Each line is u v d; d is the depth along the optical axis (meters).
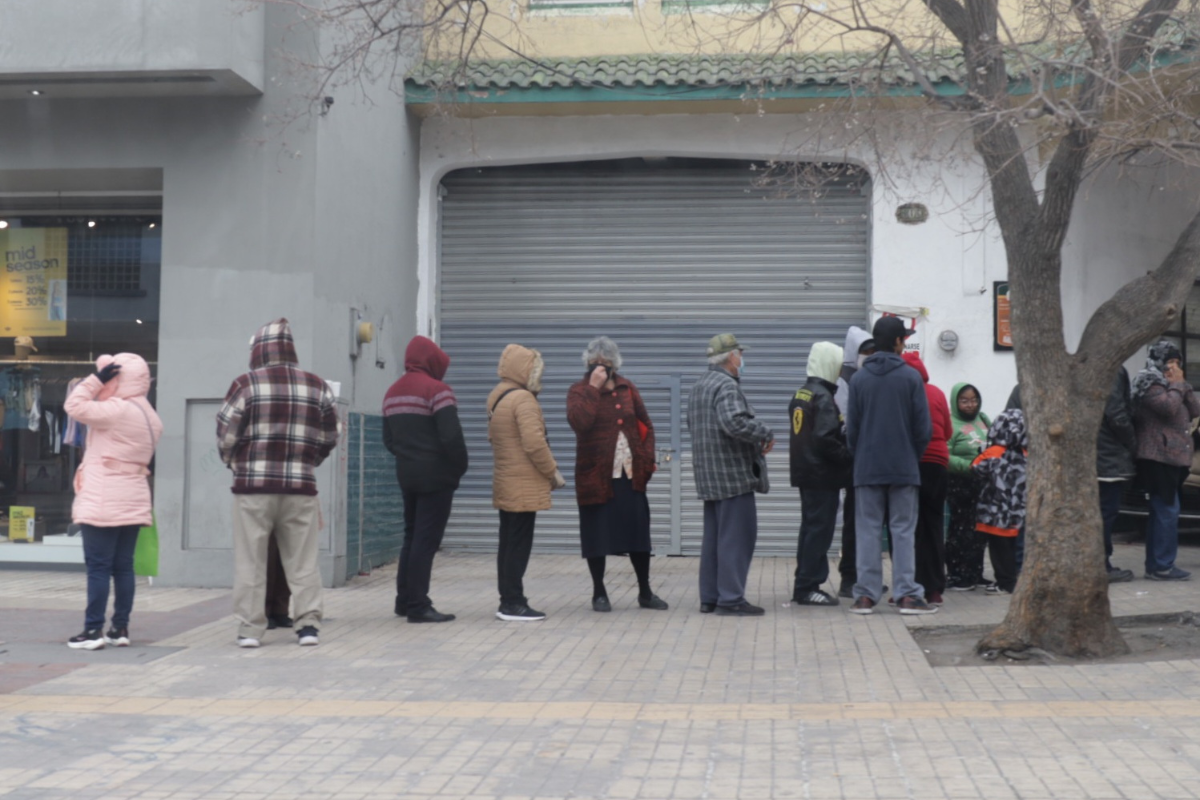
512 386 8.38
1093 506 6.96
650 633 7.73
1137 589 9.20
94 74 9.36
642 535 8.63
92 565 7.30
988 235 11.85
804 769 4.77
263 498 7.31
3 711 5.77
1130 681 6.26
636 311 12.78
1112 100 7.41
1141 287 6.94
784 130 12.20
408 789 4.58
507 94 11.88
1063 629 6.92
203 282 9.92
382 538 11.51
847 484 8.98
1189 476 11.35
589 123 12.48
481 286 12.96
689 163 12.76
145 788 4.61
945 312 12.01
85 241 11.08
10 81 9.57
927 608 8.37
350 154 10.65
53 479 11.01
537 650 7.20
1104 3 7.75
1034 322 7.00
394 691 6.18
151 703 5.93
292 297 9.81
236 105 9.95
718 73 11.60
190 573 9.89
